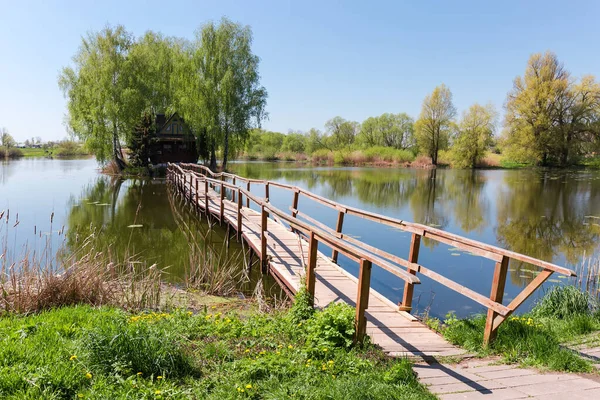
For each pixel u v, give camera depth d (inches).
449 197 780.6
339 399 106.3
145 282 230.8
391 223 214.2
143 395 107.3
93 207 606.2
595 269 293.0
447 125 1824.6
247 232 357.1
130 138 1187.9
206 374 125.2
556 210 635.5
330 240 164.4
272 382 117.9
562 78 1406.3
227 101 1192.8
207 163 1354.6
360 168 1717.5
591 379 123.9
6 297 186.5
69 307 187.6
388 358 140.7
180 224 493.4
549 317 203.6
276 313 194.4
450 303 249.6
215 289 251.3
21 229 438.9
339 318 149.3
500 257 147.0
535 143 1421.0
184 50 1451.8
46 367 113.3
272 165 1846.7
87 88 1090.1
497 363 137.9
